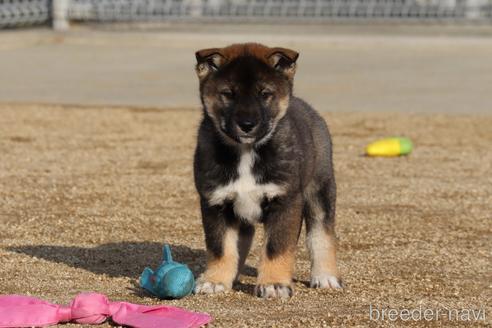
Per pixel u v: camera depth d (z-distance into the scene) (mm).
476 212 10875
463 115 17625
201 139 7574
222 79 7516
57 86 20578
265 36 27688
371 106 18484
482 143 15305
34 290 7691
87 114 17453
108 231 9852
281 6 32281
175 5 32031
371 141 15383
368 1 33031
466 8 31969
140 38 27500
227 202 7527
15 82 21078
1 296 7035
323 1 32719
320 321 6906
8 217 10367
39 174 12664
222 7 32344
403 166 13500
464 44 26984
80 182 12195
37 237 9547
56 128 16156
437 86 20875
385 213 10758
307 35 28094
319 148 8055
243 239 8109
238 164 7426
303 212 8062
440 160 13969
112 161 13602
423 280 8172
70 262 8641
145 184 12102
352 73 22609
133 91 20000
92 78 21719
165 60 24562
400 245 9414
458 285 8031
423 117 17406
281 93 7555
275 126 7465
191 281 7449
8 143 14812
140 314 6680
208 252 7680
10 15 28891
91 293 6910
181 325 6465
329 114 17641
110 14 30578
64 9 29109
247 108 7316
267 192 7426
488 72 22906
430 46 27047
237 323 6797
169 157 13914
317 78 21781
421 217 10594
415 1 33219
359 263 8727
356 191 11867
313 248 8016
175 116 17359
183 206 10992
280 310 7191
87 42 27375
